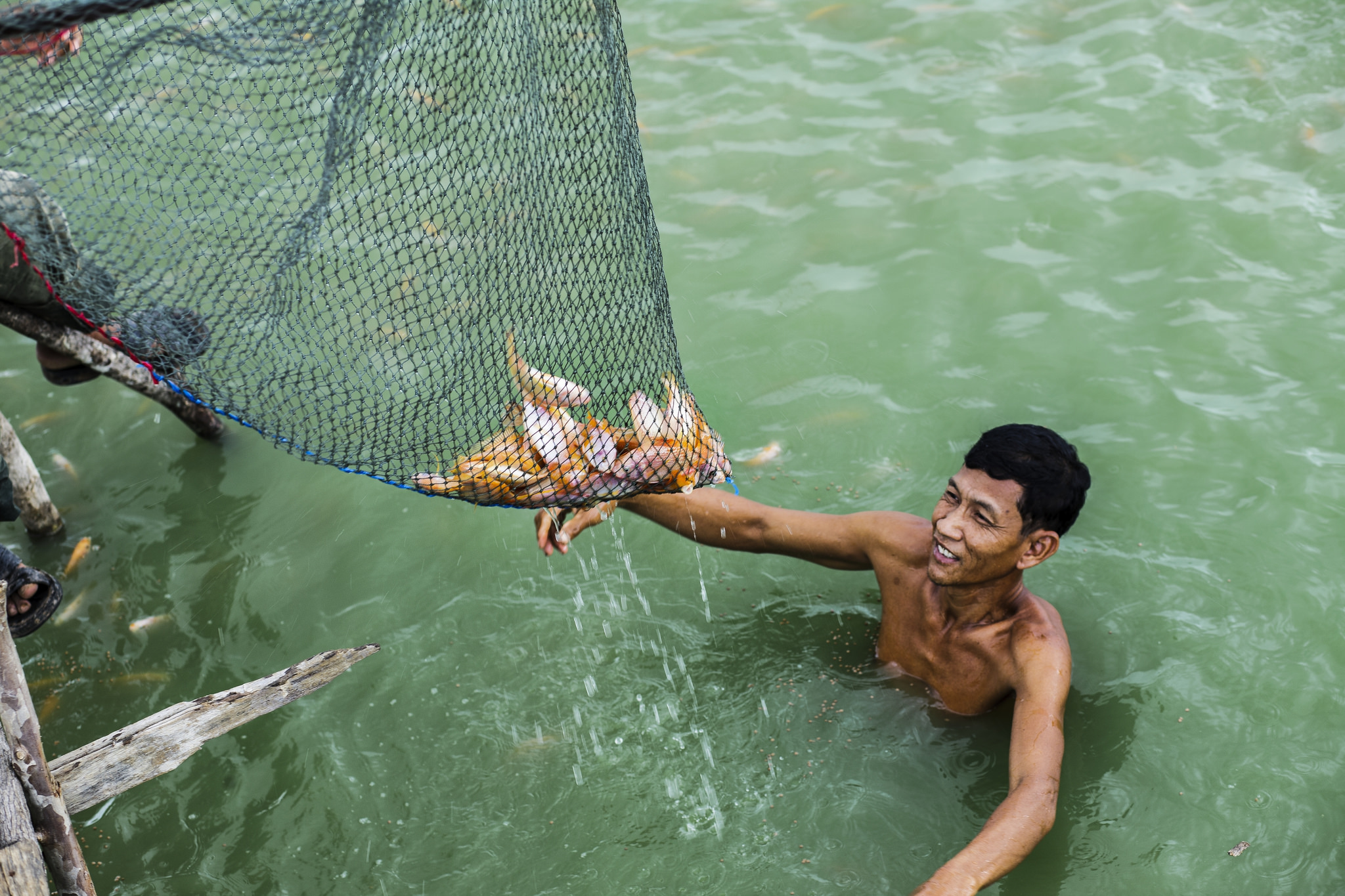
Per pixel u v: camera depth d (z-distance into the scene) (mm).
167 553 4719
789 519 3752
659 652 3994
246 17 3012
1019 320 5223
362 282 4188
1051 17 7051
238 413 3260
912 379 5016
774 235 5863
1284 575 3920
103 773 2877
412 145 3275
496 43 3289
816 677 3803
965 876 2770
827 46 7137
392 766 3758
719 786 3543
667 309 3293
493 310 3303
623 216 3293
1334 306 5023
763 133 6531
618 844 3432
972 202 5883
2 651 2768
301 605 4406
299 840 3580
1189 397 4715
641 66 7152
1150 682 3639
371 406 3488
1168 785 3355
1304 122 6020
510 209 3561
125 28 3303
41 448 5289
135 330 3223
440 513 4715
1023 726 3125
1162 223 5582
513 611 4234
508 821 3549
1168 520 4191
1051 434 3168
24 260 3732
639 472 3137
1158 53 6633
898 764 3502
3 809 2582
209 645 4309
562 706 3861
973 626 3447
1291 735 3443
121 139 3402
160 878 3523
